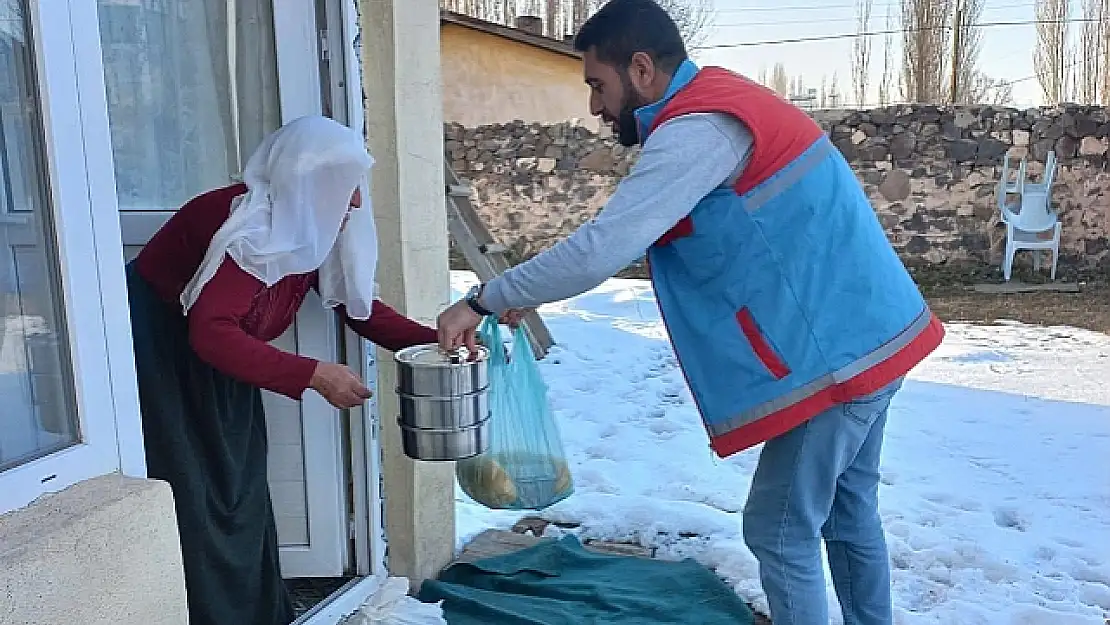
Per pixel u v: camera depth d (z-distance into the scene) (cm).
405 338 240
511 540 321
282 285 220
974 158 967
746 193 187
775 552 206
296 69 246
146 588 158
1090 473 401
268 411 260
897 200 992
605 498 361
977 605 274
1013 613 268
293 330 253
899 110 980
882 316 191
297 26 244
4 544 139
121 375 169
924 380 569
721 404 197
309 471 261
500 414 259
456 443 210
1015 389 544
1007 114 955
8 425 157
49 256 156
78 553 145
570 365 618
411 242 271
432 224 281
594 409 512
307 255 206
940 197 980
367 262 230
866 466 218
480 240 530
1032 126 950
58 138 152
